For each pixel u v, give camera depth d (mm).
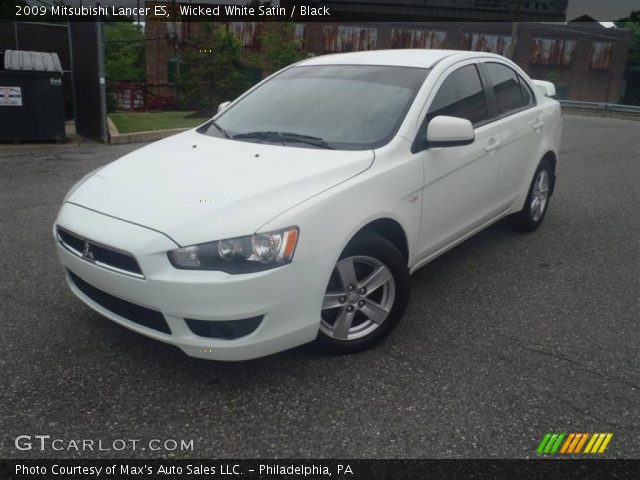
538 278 4430
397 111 3594
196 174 3119
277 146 3467
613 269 4664
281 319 2746
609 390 2961
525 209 5254
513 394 2900
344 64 4258
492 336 3494
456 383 2982
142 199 2930
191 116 17391
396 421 2672
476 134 4078
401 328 3566
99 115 10984
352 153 3289
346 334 3168
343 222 2924
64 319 3570
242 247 2617
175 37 25453
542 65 43906
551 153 5398
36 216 5734
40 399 2775
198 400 2799
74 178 7570
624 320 3760
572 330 3602
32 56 10930
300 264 2744
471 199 4109
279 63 24203
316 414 2713
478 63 4410
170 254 2629
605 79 45781
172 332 2711
